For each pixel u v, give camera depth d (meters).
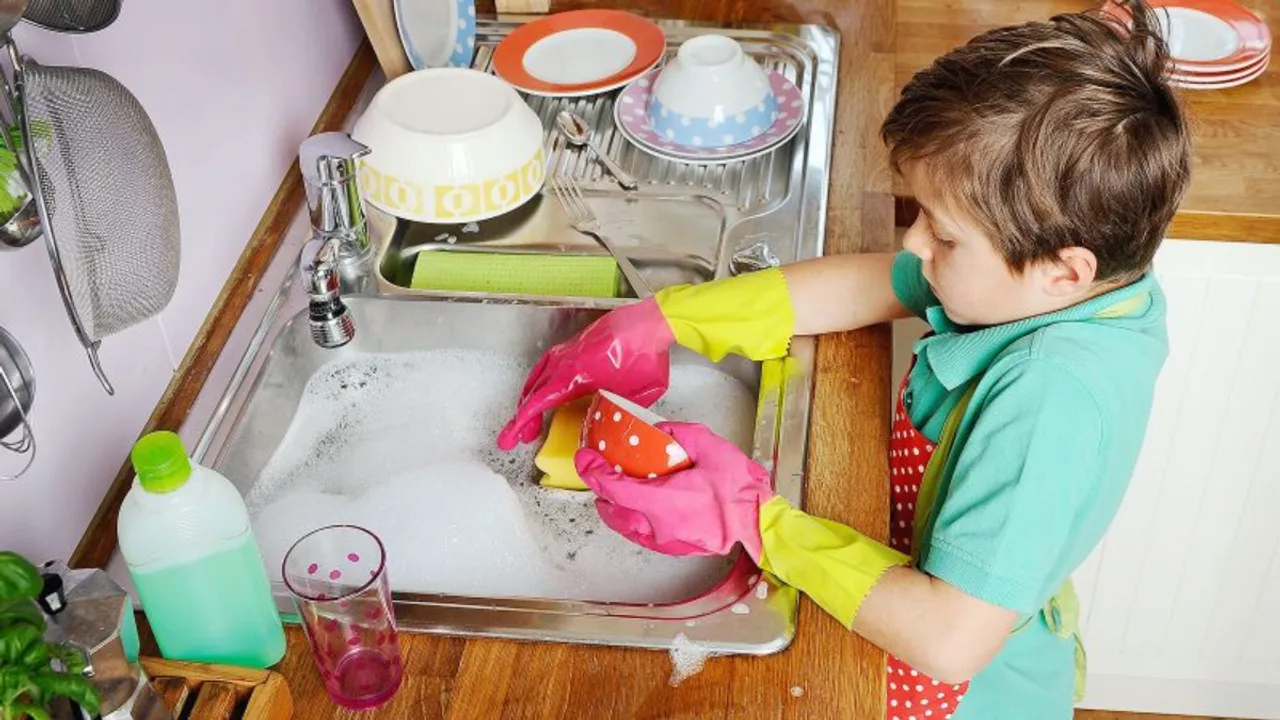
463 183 1.36
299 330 1.27
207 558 0.86
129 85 1.09
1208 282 1.52
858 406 1.15
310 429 1.30
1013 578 0.92
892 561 0.97
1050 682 1.21
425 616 0.98
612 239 1.42
